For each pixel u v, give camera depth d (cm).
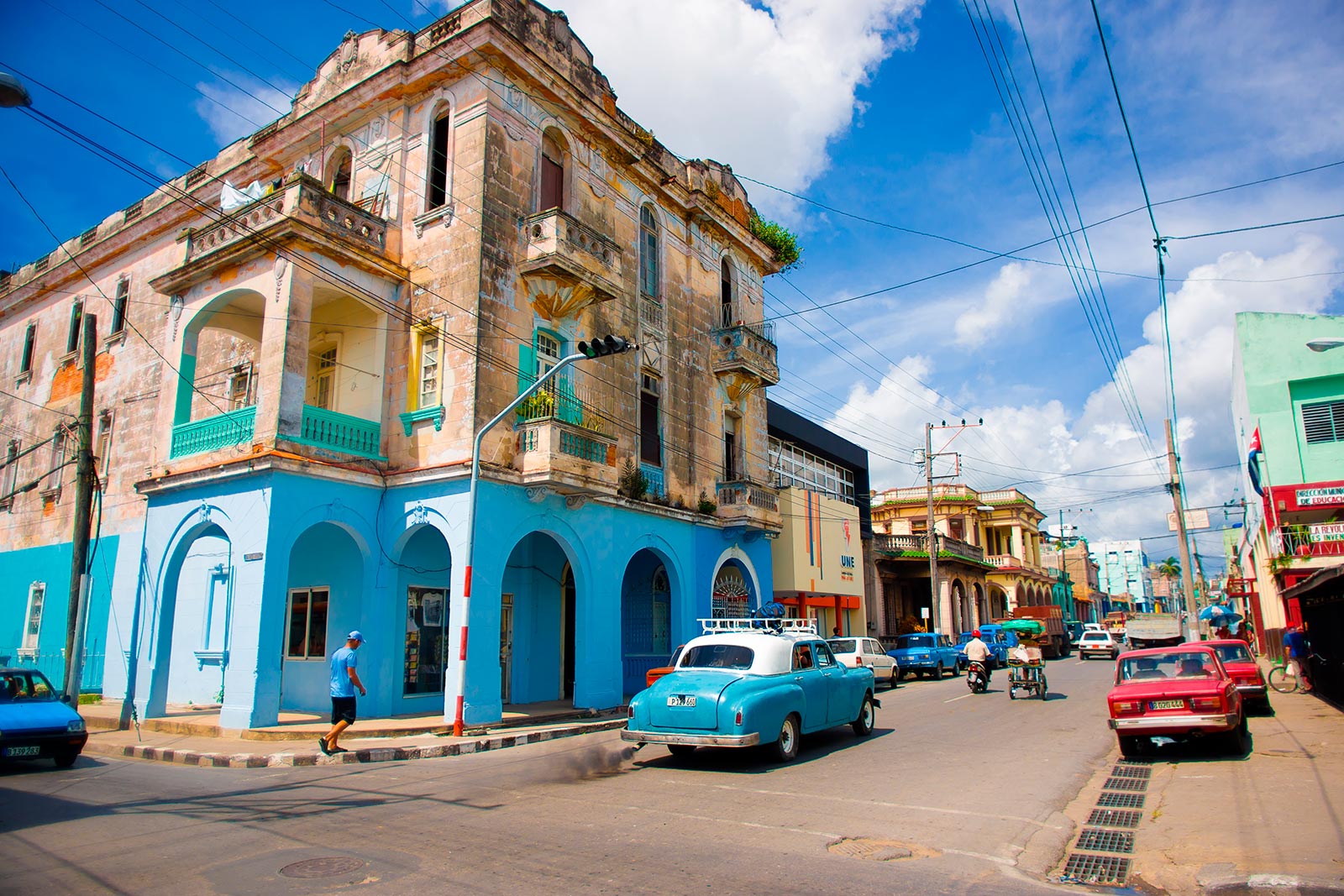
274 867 645
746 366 2497
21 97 841
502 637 1980
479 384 1659
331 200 1698
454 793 969
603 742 1438
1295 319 2780
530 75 1864
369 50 1984
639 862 661
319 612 1825
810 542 2869
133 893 584
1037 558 6419
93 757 1338
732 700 1112
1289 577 2345
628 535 2041
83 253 2658
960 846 723
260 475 1545
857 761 1189
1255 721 1547
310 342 1959
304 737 1402
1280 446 2716
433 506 1655
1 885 601
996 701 2088
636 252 2236
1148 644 3778
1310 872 611
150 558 1759
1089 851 720
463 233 1744
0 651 2503
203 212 2314
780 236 2970
